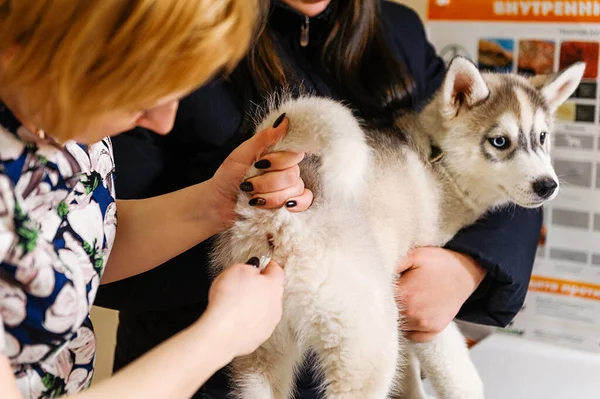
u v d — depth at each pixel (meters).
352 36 1.14
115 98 0.51
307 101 0.85
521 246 1.17
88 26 0.47
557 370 1.45
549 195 1.19
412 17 1.42
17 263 0.58
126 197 1.03
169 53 0.50
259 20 0.97
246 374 0.92
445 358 1.14
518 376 1.42
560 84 1.30
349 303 0.84
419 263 1.09
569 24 1.43
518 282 1.14
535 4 1.46
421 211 1.15
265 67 1.03
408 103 1.26
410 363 1.23
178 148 1.09
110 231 0.78
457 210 1.22
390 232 1.07
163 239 0.89
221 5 0.52
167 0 0.48
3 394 0.50
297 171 0.83
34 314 0.61
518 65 1.51
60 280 0.62
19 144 0.59
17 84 0.52
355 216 0.89
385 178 1.09
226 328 0.64
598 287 1.50
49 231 0.64
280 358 0.93
